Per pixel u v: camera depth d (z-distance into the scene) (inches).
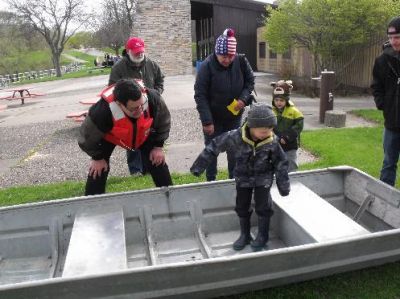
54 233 144.8
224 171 235.5
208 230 157.6
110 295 106.6
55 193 217.6
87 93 715.4
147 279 106.1
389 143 178.4
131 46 197.8
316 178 166.7
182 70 872.3
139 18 840.9
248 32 931.3
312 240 126.1
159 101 152.6
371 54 513.3
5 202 208.5
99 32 1769.2
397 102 170.1
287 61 754.2
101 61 1759.4
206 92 181.0
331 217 137.7
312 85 532.7
